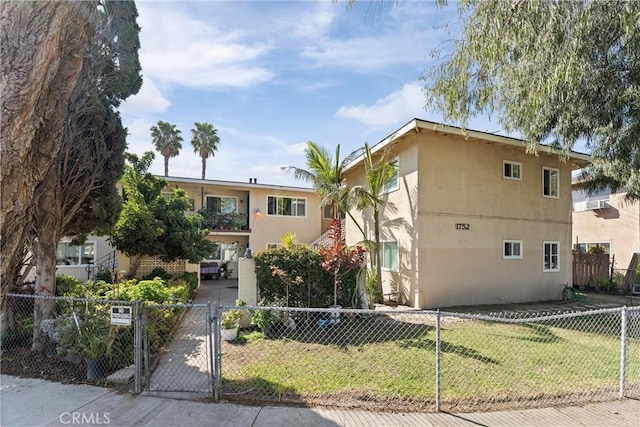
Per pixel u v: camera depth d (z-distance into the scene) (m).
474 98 7.48
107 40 6.45
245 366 5.36
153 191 14.05
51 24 2.93
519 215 12.59
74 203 7.10
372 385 4.62
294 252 8.35
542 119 8.52
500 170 12.37
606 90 7.74
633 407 4.06
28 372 4.91
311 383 4.67
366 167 12.38
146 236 12.62
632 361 5.76
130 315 4.54
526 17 5.77
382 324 8.41
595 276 15.88
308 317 8.10
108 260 15.30
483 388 4.58
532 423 3.66
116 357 4.97
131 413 3.77
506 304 11.86
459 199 11.64
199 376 4.94
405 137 11.72
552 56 5.96
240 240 21.59
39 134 3.39
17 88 2.87
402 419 3.72
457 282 11.44
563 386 4.68
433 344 6.72
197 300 12.59
